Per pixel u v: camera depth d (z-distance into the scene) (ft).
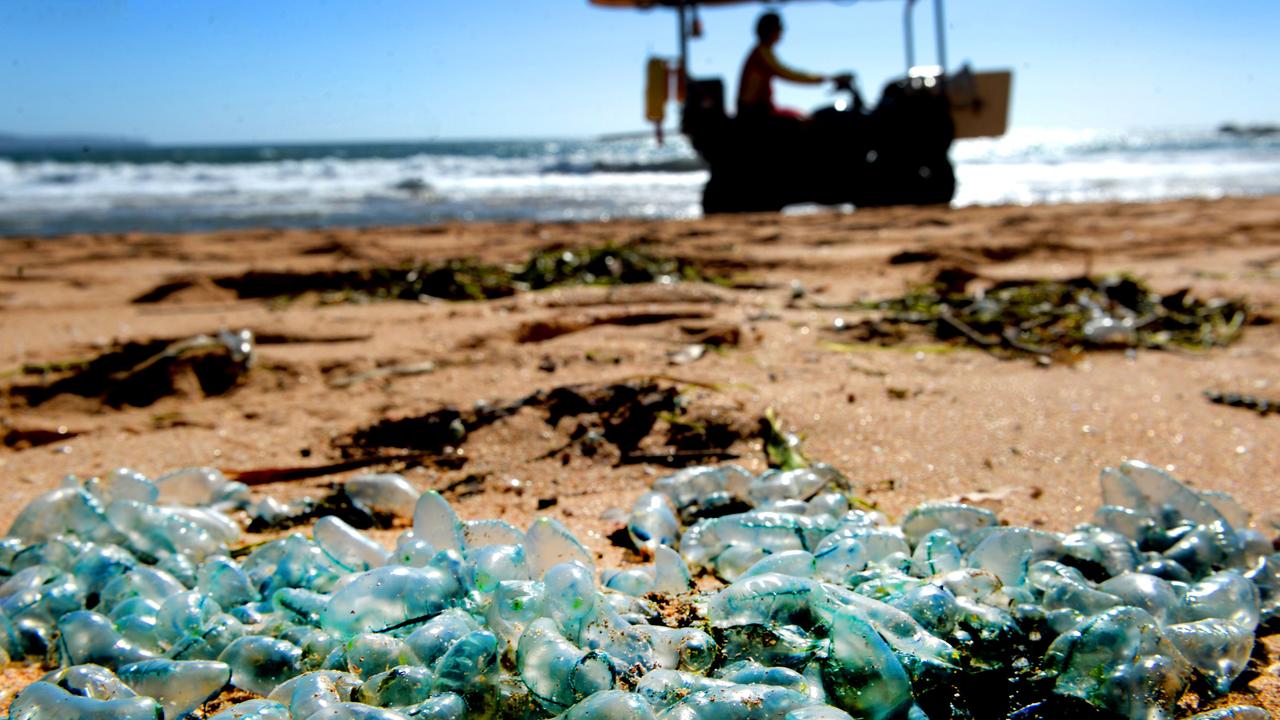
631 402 9.60
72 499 6.89
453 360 11.79
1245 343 12.71
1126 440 9.02
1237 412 9.77
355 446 9.37
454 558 5.49
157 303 16.40
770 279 17.99
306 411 10.26
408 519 7.91
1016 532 5.78
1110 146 152.46
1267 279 16.92
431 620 5.03
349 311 15.06
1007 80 33.91
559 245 23.13
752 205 35.47
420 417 9.65
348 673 4.88
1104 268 18.75
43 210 44.11
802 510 6.88
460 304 15.62
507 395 10.29
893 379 10.87
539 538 5.73
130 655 5.33
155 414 10.41
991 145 168.45
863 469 8.48
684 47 34.99
